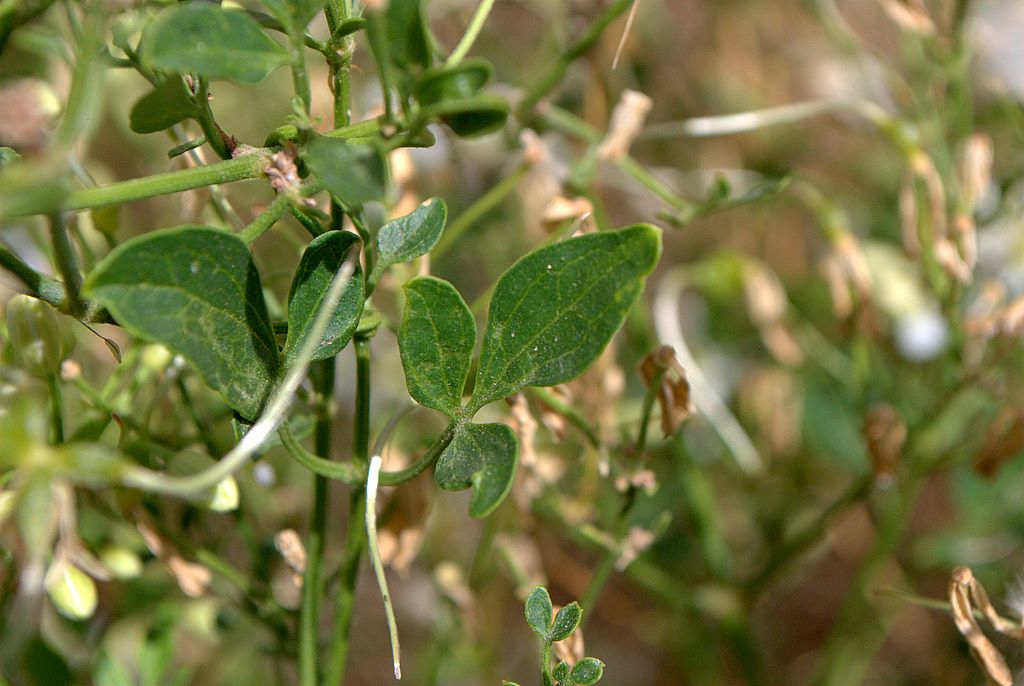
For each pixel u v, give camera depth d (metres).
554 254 0.16
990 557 0.28
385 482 0.18
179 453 0.19
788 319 0.30
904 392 0.28
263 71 0.16
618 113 0.23
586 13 0.27
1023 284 0.29
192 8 0.15
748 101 0.36
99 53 0.17
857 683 0.31
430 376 0.17
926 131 0.27
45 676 0.20
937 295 0.25
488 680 0.28
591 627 0.34
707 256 0.33
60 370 0.18
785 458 0.31
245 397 0.16
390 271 0.21
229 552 0.25
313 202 0.16
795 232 0.36
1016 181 0.27
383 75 0.16
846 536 0.34
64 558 0.15
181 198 0.20
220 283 0.15
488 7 0.19
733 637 0.28
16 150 0.17
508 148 0.27
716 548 0.27
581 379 0.22
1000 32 0.30
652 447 0.26
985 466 0.23
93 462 0.15
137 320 0.15
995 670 0.19
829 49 0.36
